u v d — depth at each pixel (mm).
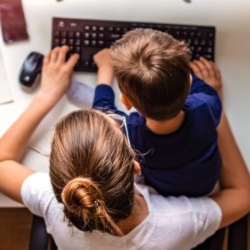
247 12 986
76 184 606
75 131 645
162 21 981
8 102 947
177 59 694
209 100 840
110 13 980
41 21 968
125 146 655
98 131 642
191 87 871
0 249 1412
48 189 809
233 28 983
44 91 937
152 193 868
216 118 846
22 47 963
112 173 629
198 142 780
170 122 732
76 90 957
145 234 751
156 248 761
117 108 935
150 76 683
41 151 925
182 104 724
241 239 891
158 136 755
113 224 651
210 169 842
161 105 704
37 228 876
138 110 750
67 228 751
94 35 952
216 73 960
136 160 744
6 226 1415
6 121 943
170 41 717
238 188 919
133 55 702
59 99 950
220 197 893
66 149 638
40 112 921
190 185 853
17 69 956
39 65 947
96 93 922
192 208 819
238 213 882
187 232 792
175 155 781
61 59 948
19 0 964
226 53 979
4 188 861
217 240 884
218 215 845
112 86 952
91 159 626
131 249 749
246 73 974
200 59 960
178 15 984
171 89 692
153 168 818
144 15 982
